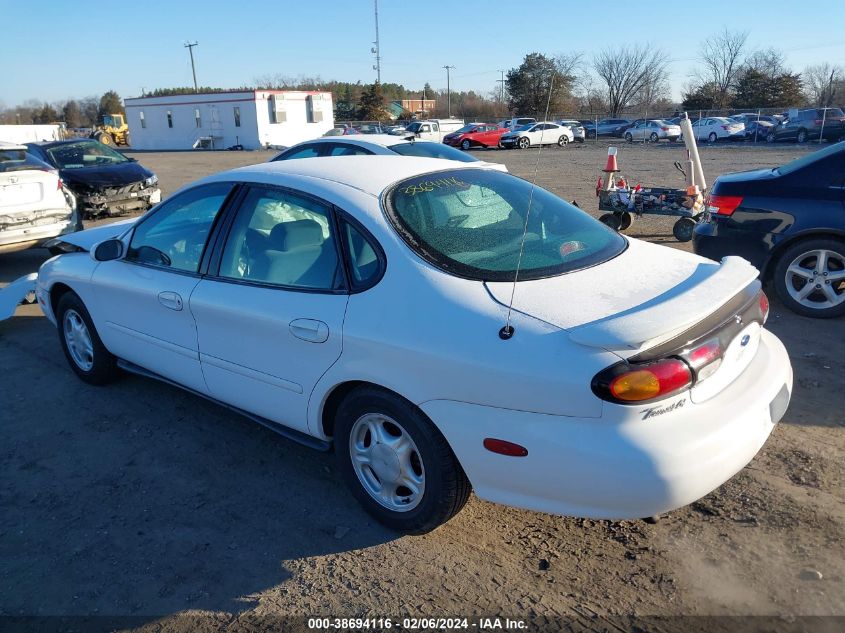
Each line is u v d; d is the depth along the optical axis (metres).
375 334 2.76
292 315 3.06
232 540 3.03
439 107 103.50
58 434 4.05
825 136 32.53
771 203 5.68
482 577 2.74
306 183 3.25
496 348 2.47
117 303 4.15
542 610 2.54
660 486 2.30
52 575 2.83
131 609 2.63
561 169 21.00
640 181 17.06
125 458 3.77
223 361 3.50
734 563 2.74
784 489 3.22
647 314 2.38
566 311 2.53
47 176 8.30
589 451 2.33
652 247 3.35
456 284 2.70
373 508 3.07
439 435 2.71
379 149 8.77
